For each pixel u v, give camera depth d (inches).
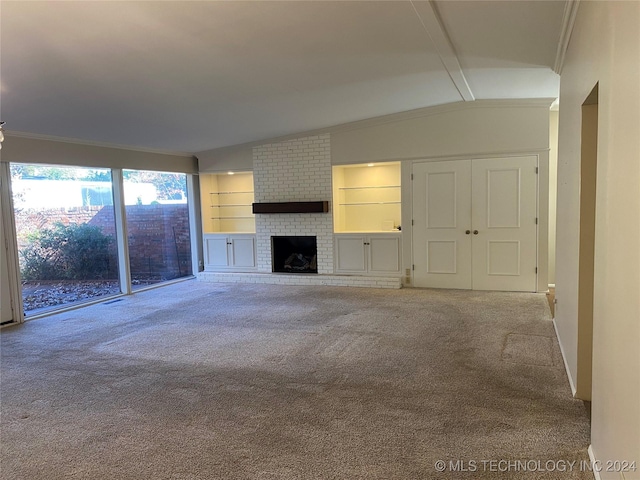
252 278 298.8
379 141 264.5
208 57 141.2
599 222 78.2
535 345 152.9
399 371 133.6
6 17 101.9
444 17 126.7
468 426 100.3
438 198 254.7
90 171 248.1
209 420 106.8
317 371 135.6
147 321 202.5
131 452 94.1
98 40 119.3
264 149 295.1
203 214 321.7
